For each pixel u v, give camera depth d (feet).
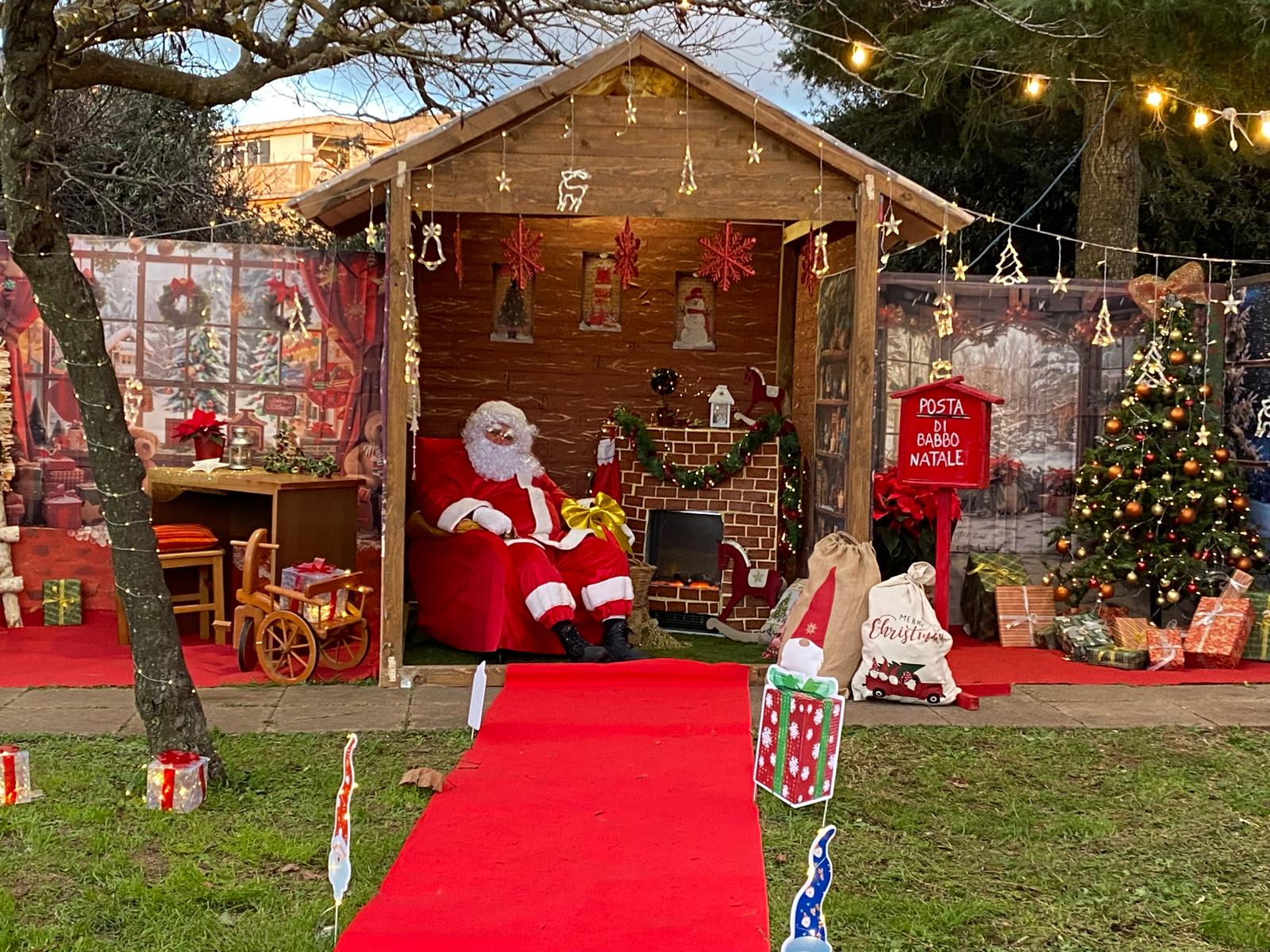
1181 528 27.20
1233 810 16.11
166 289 27.71
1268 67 34.68
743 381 30.68
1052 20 32.91
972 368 29.17
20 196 14.49
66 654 23.98
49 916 12.24
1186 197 49.42
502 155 21.76
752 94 21.50
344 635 23.52
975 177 53.52
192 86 16.51
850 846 14.70
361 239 50.96
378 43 18.28
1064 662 25.25
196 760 15.66
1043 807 16.12
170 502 25.88
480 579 23.82
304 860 13.78
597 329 30.60
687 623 27.99
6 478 27.09
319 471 25.48
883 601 21.65
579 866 13.75
